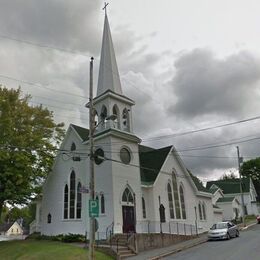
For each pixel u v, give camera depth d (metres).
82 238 28.83
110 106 32.44
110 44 35.69
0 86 31.17
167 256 22.27
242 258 18.27
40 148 31.78
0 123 29.53
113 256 21.69
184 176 39.28
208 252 21.94
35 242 29.03
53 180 35.81
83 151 33.31
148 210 33.12
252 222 52.12
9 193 28.73
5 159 28.72
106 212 29.28
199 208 41.25
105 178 30.23
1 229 99.69
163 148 38.78
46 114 33.34
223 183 78.44
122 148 31.89
